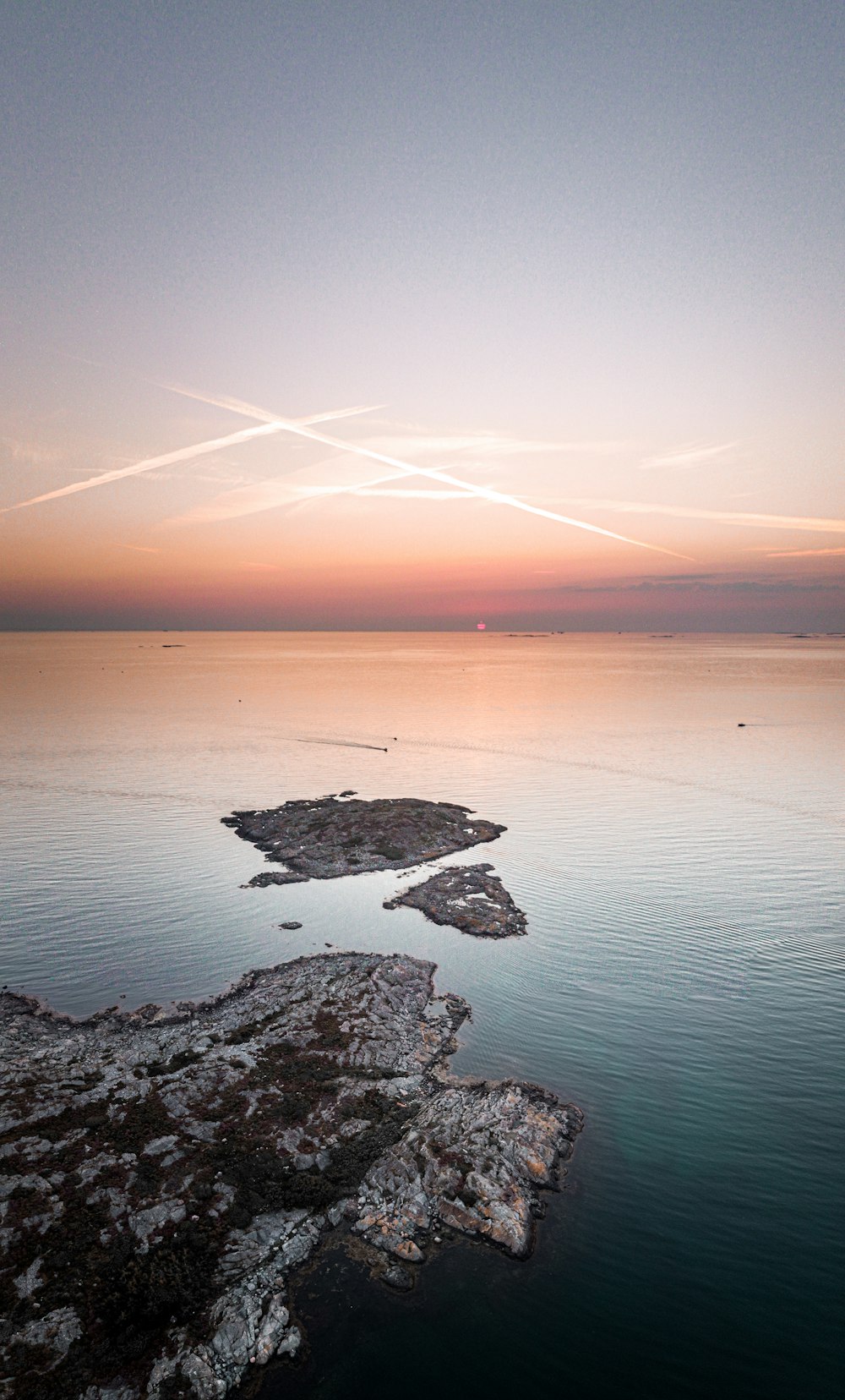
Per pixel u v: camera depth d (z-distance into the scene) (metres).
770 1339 29.52
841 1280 32.22
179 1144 39.25
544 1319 30.34
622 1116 43.25
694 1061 48.81
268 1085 44.88
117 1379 27.34
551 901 77.19
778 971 61.34
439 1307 30.88
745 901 76.62
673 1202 36.66
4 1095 42.88
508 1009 55.56
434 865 89.31
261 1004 55.41
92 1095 43.12
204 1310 30.20
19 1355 27.72
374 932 70.25
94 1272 31.36
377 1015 53.62
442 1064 48.56
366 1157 39.03
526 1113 42.41
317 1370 28.14
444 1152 38.81
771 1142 41.03
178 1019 54.03
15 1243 32.41
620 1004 56.22
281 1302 30.80
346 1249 33.75
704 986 59.06
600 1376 28.00
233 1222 34.53
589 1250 33.75
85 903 77.25
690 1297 31.38
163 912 74.94
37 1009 55.59
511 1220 34.81
